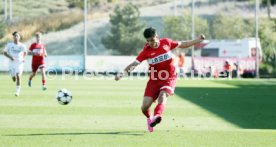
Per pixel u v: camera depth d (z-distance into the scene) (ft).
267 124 116.67
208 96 192.44
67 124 110.73
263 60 498.69
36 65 212.23
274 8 647.15
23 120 116.57
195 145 85.56
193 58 409.28
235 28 576.20
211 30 580.30
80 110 137.80
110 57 410.52
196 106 153.79
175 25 563.07
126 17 575.79
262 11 646.74
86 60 407.44
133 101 166.30
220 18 588.09
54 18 619.26
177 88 236.43
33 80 295.28
